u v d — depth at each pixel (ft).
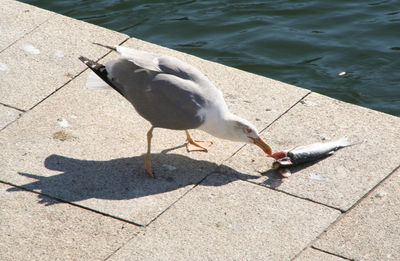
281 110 24.79
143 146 23.03
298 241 19.01
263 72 34.22
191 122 21.18
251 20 37.91
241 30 37.14
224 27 37.42
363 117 24.39
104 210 19.98
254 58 35.01
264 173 21.86
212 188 21.11
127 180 21.31
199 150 23.03
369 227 19.49
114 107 24.91
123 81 21.57
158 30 37.29
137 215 19.86
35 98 25.12
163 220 19.71
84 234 19.06
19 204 20.04
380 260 18.35
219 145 23.44
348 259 18.39
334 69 34.30
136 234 19.15
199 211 20.10
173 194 20.79
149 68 20.93
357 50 35.29
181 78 21.18
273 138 23.38
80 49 28.02
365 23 37.04
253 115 24.49
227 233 19.26
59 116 24.20
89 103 25.00
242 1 39.73
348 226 19.56
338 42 35.88
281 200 20.61
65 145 22.74
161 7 39.40
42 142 22.81
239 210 20.17
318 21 37.52
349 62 34.68
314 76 33.78
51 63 27.07
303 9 38.58
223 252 18.54
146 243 18.81
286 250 18.67
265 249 18.69
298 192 20.94
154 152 22.76
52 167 21.67
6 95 25.18
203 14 38.60
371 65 34.30
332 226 19.57
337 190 20.98
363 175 21.56
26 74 26.40
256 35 36.63
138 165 22.03
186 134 23.24
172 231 19.29
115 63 21.85
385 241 18.97
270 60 34.99
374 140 23.11
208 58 35.14
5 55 27.45
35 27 29.43
